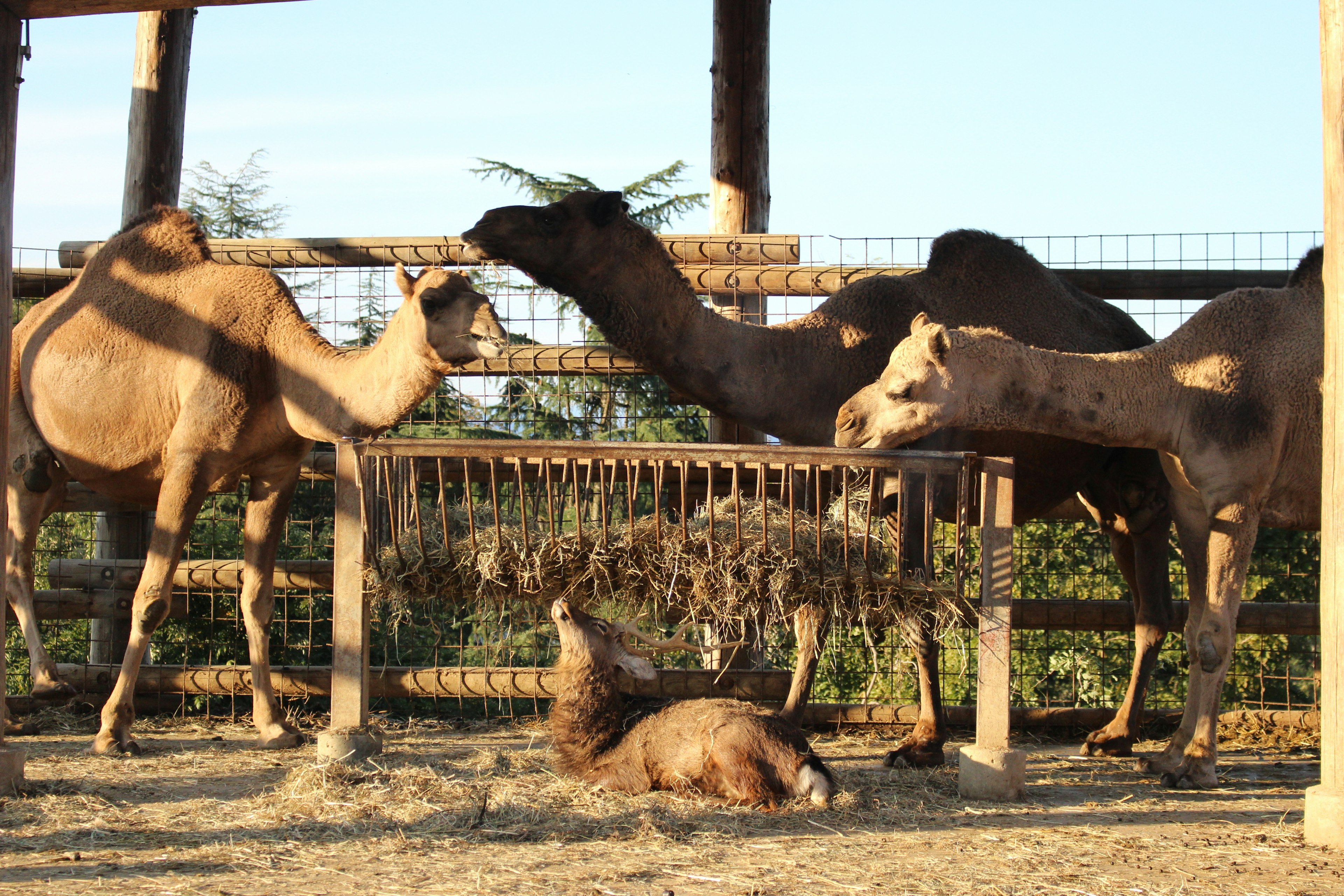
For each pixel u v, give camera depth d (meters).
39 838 3.98
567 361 7.54
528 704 8.45
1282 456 5.54
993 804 4.68
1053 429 5.45
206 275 6.29
